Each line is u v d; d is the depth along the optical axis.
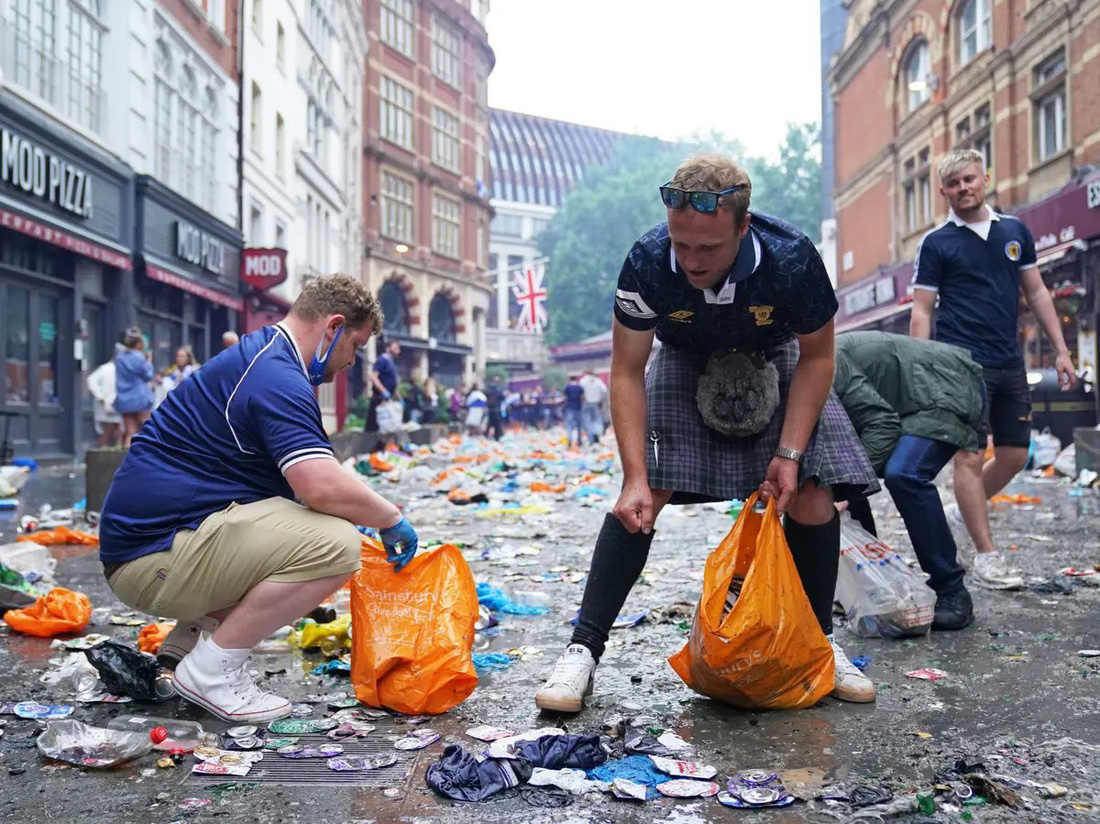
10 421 11.87
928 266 4.09
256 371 2.45
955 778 1.95
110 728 2.32
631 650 3.08
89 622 3.54
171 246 15.73
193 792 1.96
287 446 2.38
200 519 2.43
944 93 20.83
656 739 2.22
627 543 2.56
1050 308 4.12
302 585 2.40
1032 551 4.73
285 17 23.16
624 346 2.49
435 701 2.43
